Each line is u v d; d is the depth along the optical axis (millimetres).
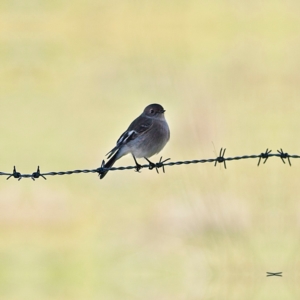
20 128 23422
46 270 14344
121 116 24609
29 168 19781
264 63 29766
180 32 35500
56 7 39281
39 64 31047
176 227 15836
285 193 15883
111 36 35250
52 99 26781
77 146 21688
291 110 23562
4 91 27828
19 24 36625
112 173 18844
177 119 21969
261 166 17781
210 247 14328
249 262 13484
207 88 26312
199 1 39875
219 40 34219
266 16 37469
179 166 17844
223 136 20641
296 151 19641
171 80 27281
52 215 16891
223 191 16172
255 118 22781
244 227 14625
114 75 29141
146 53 32219
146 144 11266
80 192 18172
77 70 30312
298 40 33344
